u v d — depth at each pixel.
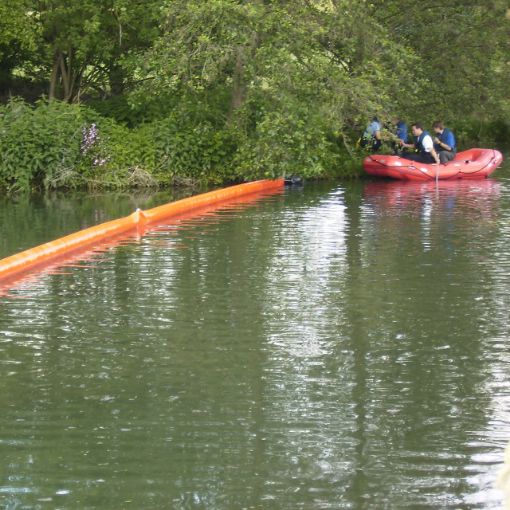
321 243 27.78
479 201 36.97
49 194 40.31
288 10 41.22
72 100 50.84
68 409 14.86
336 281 23.00
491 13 50.28
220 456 13.16
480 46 50.75
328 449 13.38
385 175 44.81
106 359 17.27
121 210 35.31
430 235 29.06
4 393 15.55
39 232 30.22
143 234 29.72
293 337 18.50
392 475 12.55
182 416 14.59
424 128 50.53
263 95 40.97
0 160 40.88
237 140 43.19
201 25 40.53
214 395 15.44
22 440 13.70
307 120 40.75
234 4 39.66
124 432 13.97
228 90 45.66
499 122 65.75
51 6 44.91
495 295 21.64
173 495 12.06
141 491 12.16
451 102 51.44
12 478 12.50
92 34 44.69
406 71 44.91
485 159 45.91
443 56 50.22
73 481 12.43
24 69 51.16
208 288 22.34
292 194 39.47
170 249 27.16
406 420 14.38
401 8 49.78
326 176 45.06
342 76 40.88
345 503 11.82
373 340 18.31
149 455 13.20
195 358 17.27
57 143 41.53
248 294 21.75
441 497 11.94
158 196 39.62
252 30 40.12
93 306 20.83
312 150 41.31
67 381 16.11
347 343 18.12
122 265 25.00
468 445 13.48
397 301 21.11
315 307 20.62
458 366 16.81
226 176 43.81
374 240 28.27
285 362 17.05
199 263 25.12
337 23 42.03
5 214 34.31
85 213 34.53
